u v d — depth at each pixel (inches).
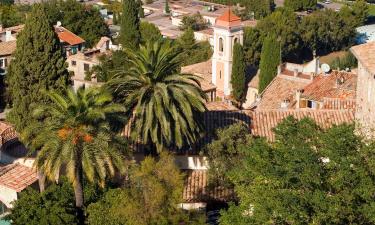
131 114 2600.9
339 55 7135.8
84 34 6156.5
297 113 2947.8
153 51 2605.8
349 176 1804.9
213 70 4672.7
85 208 2290.8
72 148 2214.6
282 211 1796.3
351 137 1873.8
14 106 2721.5
